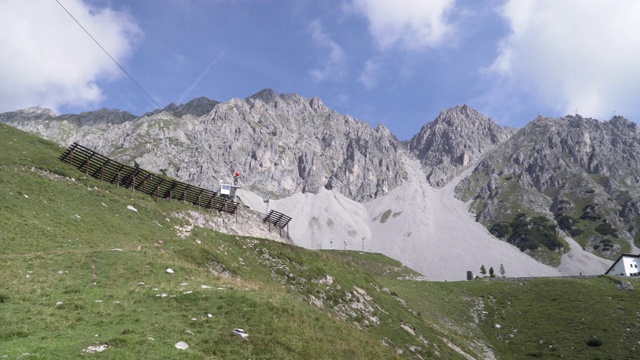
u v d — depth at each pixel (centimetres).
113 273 3481
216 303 3072
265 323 2933
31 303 2644
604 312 11338
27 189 5741
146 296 3052
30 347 2006
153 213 7281
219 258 5231
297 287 6034
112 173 8706
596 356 9181
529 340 10350
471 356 7231
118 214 6456
